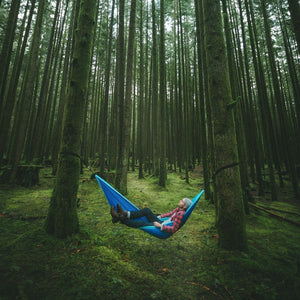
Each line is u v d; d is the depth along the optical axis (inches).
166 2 519.2
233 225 122.2
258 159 315.6
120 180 251.8
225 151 129.0
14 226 130.3
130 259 107.0
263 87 314.7
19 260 80.4
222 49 136.1
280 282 88.0
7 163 366.0
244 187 205.2
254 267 100.1
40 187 268.5
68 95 124.0
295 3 158.2
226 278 92.7
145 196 268.8
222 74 134.2
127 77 271.7
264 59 547.8
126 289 75.6
